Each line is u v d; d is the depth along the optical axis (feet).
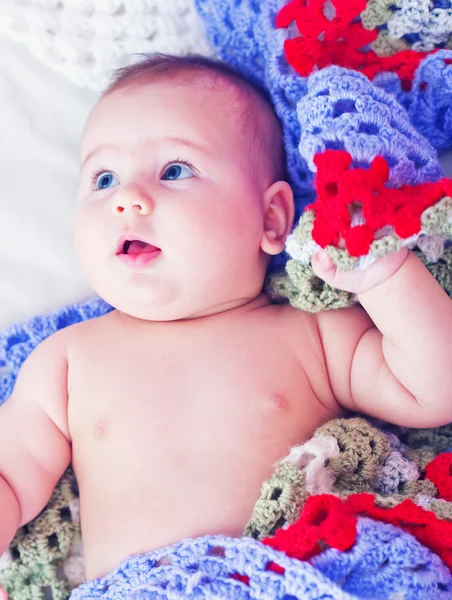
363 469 3.87
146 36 4.88
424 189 3.36
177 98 4.19
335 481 3.85
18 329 4.68
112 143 4.15
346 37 4.48
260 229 4.23
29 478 4.10
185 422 3.91
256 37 4.66
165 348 4.14
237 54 4.77
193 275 4.02
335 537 3.26
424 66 4.37
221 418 3.92
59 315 4.73
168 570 3.43
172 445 3.87
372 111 3.73
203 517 3.72
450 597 3.33
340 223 3.25
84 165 4.29
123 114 4.18
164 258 3.97
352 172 3.26
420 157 3.85
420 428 4.27
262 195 4.30
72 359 4.25
